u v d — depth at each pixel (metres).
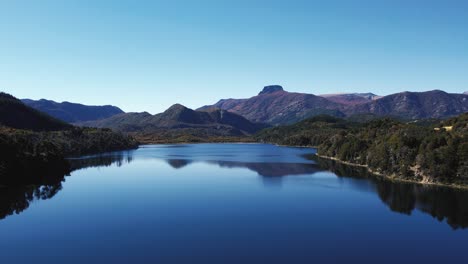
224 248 76.06
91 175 173.00
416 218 96.62
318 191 130.75
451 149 140.88
